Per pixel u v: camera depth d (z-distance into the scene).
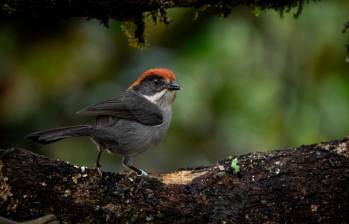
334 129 12.83
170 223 7.67
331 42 12.85
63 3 8.46
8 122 13.07
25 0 8.39
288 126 13.01
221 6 9.06
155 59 13.97
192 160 13.58
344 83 12.90
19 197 7.56
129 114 9.37
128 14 8.84
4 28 13.16
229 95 13.25
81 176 7.68
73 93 13.55
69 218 7.62
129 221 7.66
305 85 13.02
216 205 7.68
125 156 9.60
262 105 13.13
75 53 13.59
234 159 8.03
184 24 13.53
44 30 13.36
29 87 13.25
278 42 13.18
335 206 7.68
